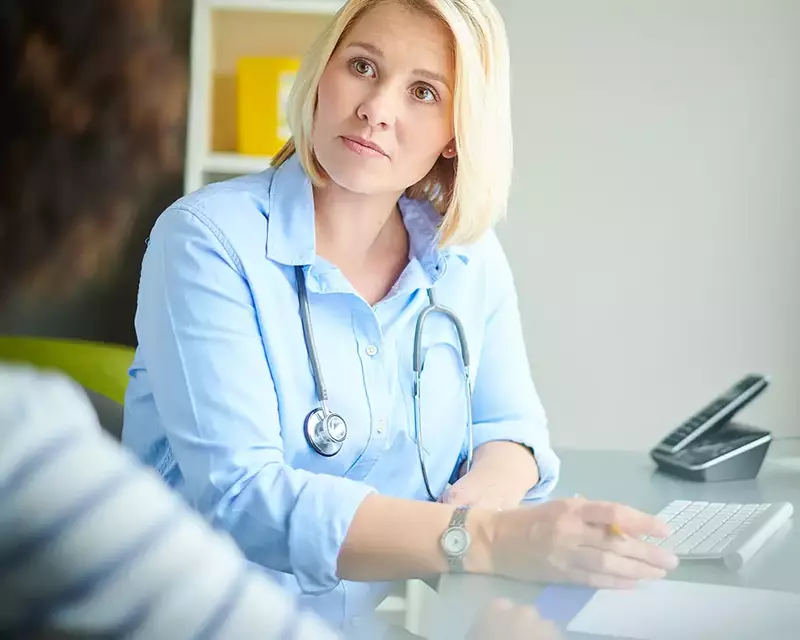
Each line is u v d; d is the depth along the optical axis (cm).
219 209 112
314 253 113
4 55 247
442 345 125
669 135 229
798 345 231
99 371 163
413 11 114
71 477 46
